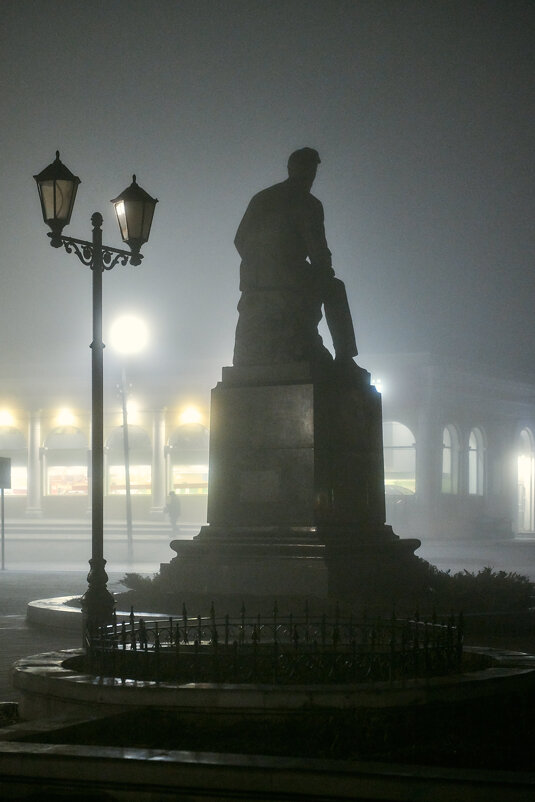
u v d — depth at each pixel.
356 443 19.83
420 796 6.74
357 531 19.19
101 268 14.64
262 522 18.92
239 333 19.95
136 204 14.97
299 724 8.80
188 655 10.52
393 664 9.94
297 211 19.89
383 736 8.49
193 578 18.69
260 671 10.08
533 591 20.80
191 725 8.88
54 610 18.66
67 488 66.31
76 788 7.38
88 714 9.12
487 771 6.93
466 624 17.08
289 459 18.91
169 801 7.22
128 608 18.17
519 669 10.01
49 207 14.42
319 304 20.19
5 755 7.49
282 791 7.01
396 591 18.59
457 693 9.12
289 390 19.05
